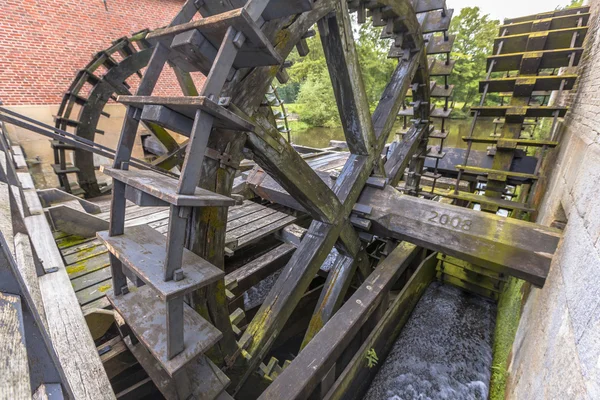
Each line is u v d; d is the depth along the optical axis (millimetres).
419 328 3326
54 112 5855
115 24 6461
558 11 4477
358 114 2225
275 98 7113
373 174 2654
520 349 1980
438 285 4031
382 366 2902
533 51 4059
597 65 2893
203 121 1001
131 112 1300
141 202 1155
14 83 5395
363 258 2832
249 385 2107
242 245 2928
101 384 1198
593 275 1060
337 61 1971
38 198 2939
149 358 1511
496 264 1885
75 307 1595
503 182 3506
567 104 4078
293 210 4215
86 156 5012
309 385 1630
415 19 2756
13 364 454
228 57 1038
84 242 2830
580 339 1021
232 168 1513
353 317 2041
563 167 2537
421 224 2209
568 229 1599
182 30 1130
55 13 5668
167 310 1024
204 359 1480
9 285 521
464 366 2865
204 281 1105
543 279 1717
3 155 2578
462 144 13516
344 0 1815
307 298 3166
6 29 5207
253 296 4098
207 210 1464
